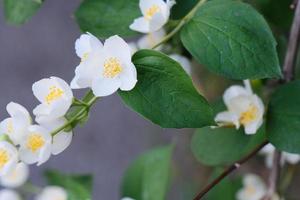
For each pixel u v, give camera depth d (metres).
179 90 0.41
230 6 0.44
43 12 1.10
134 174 0.63
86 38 0.44
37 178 1.06
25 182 0.70
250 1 0.58
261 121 0.47
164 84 0.42
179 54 0.56
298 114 0.46
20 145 0.42
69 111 0.42
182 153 0.95
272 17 0.58
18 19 0.52
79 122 0.42
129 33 0.48
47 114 0.42
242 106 0.48
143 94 0.42
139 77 0.42
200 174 0.92
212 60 0.43
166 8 0.45
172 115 0.41
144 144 1.04
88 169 1.07
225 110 0.51
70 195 0.61
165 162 0.62
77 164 1.08
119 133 1.07
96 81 0.41
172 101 0.41
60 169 1.07
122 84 0.41
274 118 0.46
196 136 0.52
